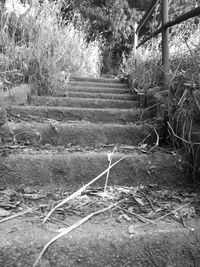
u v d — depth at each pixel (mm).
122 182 1508
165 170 1528
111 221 1071
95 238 963
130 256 973
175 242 999
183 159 1535
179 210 1171
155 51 3186
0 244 904
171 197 1315
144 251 982
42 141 1826
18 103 2330
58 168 1456
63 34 3977
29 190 1357
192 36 2727
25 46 2820
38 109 2193
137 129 1944
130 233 990
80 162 1481
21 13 3305
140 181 1519
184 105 1634
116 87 3639
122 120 2301
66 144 1858
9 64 2584
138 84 3053
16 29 2955
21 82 2670
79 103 2654
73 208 1161
